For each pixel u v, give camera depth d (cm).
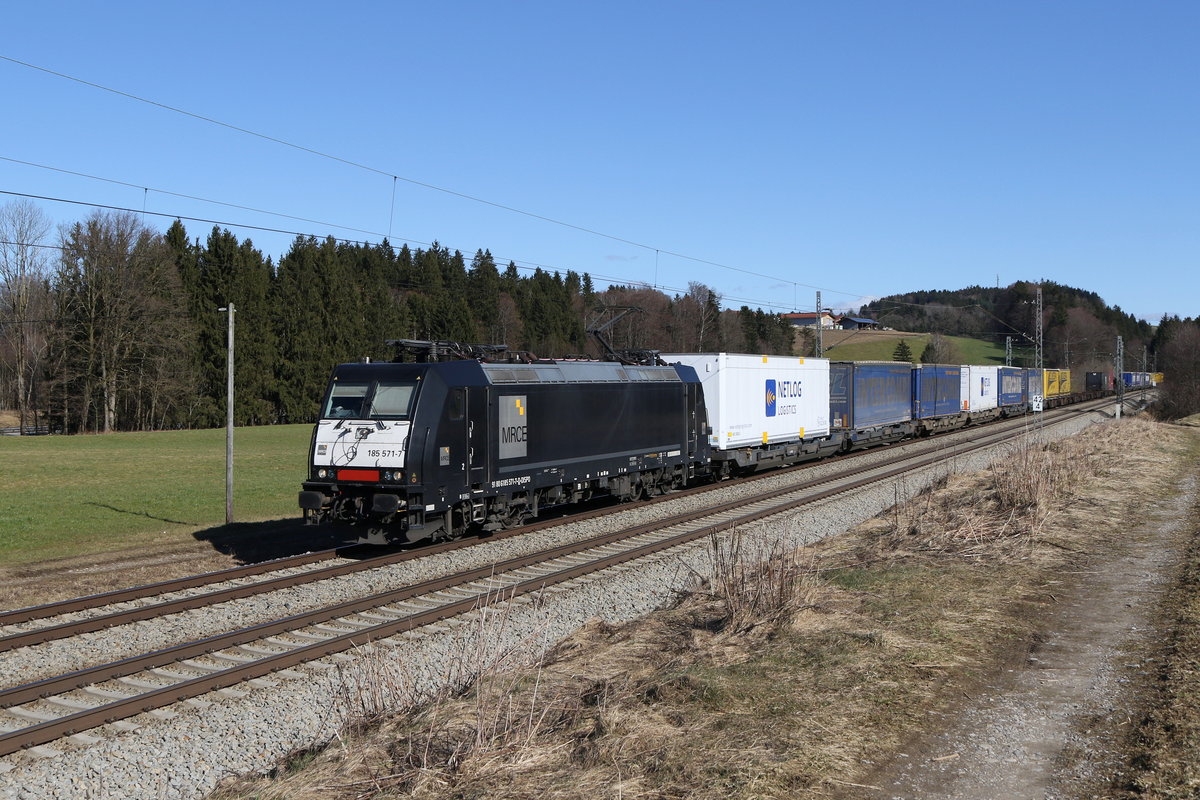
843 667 808
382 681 846
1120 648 881
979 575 1190
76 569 1486
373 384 1551
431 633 1062
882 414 3591
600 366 1980
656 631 1002
